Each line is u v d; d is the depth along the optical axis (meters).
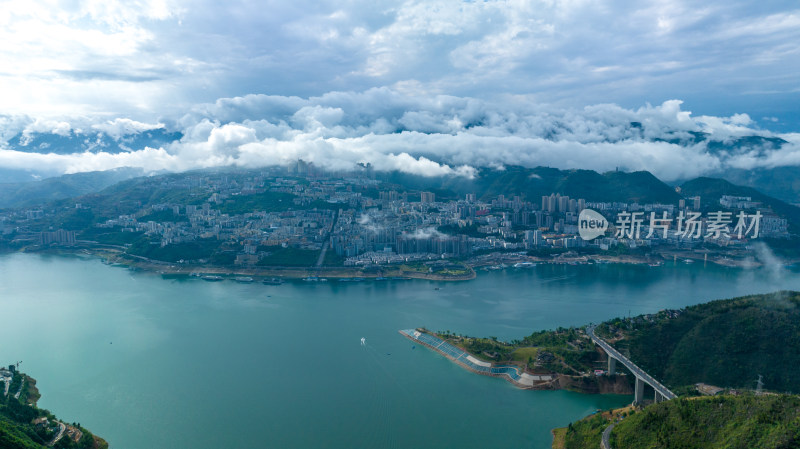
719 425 198.25
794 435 172.62
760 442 178.00
